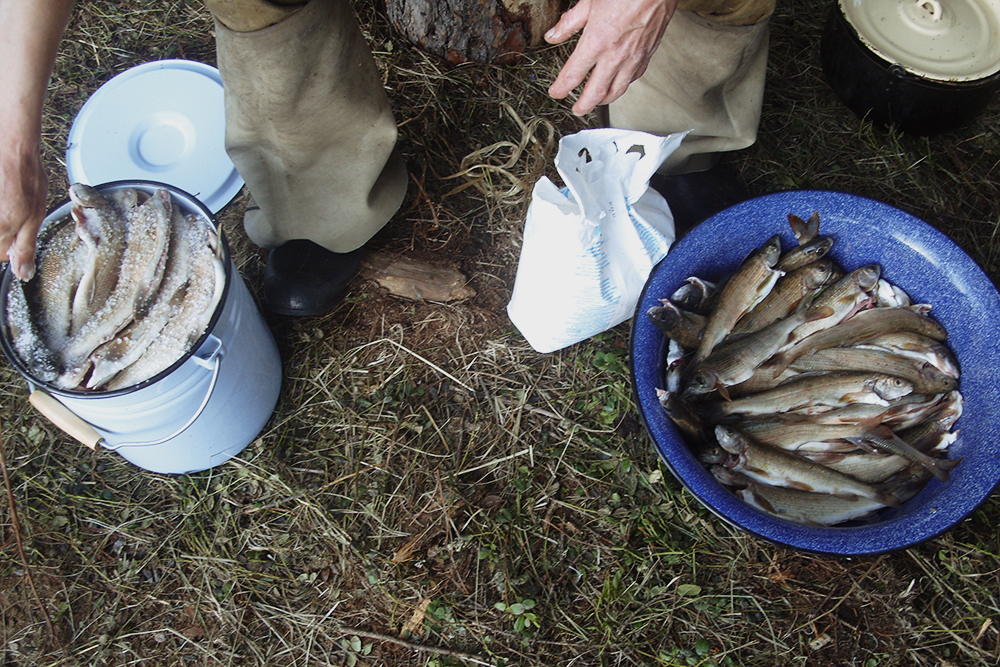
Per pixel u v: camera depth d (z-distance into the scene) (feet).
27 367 4.46
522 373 6.65
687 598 5.74
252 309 5.71
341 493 6.16
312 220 6.36
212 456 6.07
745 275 5.79
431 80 7.95
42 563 5.86
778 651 5.60
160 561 5.92
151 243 4.89
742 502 5.11
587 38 4.15
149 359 4.73
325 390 6.55
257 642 5.68
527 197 7.34
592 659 5.59
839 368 5.91
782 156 7.61
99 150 7.09
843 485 5.56
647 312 5.65
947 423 5.75
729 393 5.92
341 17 4.98
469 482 6.21
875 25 7.28
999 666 5.49
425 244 7.17
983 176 7.52
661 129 6.57
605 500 6.10
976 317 5.74
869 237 6.09
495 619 5.71
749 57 5.87
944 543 5.90
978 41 7.09
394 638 5.67
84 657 5.60
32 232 4.06
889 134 7.66
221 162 7.10
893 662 5.57
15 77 3.68
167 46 8.17
